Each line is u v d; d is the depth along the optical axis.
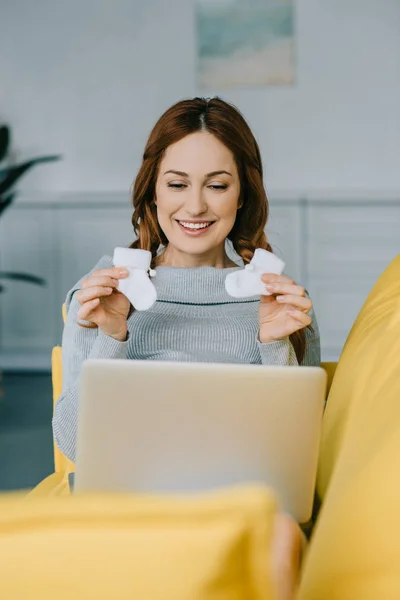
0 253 4.47
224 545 0.44
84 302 1.23
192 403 0.92
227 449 0.94
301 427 0.94
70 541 0.46
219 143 1.42
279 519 0.90
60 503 0.47
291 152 4.57
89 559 0.45
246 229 1.61
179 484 0.96
